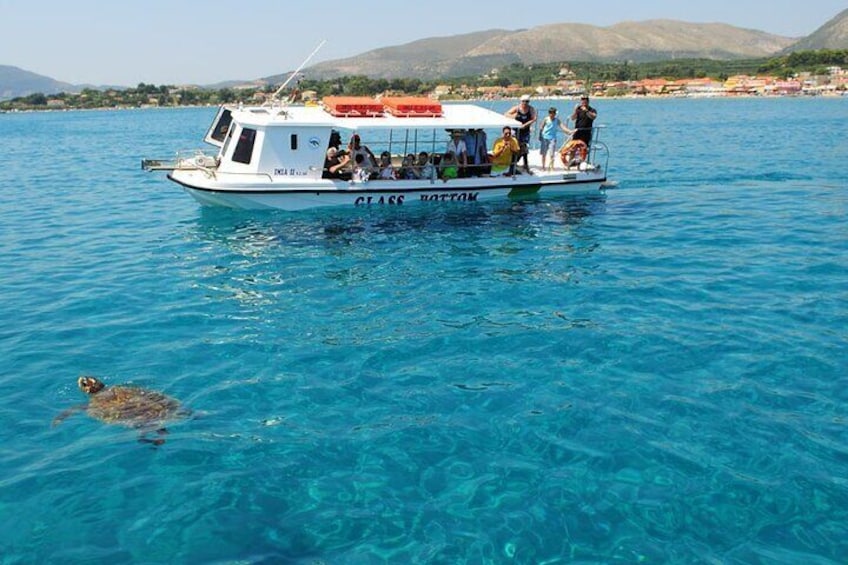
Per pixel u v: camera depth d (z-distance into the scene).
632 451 8.08
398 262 15.71
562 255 16.27
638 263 15.55
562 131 23.89
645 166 32.09
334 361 10.49
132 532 6.75
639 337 11.27
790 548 6.55
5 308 12.80
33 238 18.41
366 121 20.16
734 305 12.74
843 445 8.18
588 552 6.51
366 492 7.38
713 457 7.96
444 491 7.39
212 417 8.87
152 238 18.09
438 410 9.03
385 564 6.36
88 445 8.22
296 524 6.88
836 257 15.79
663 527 6.84
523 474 7.67
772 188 25.45
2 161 40.31
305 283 14.22
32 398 9.32
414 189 20.84
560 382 9.77
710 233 18.31
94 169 34.62
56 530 6.77
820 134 50.56
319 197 20.19
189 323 12.03
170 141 54.53
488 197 21.91
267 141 19.59
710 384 9.66
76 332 11.61
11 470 7.72
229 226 18.98
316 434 8.48
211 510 7.07
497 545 6.60
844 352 10.60
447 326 11.86
